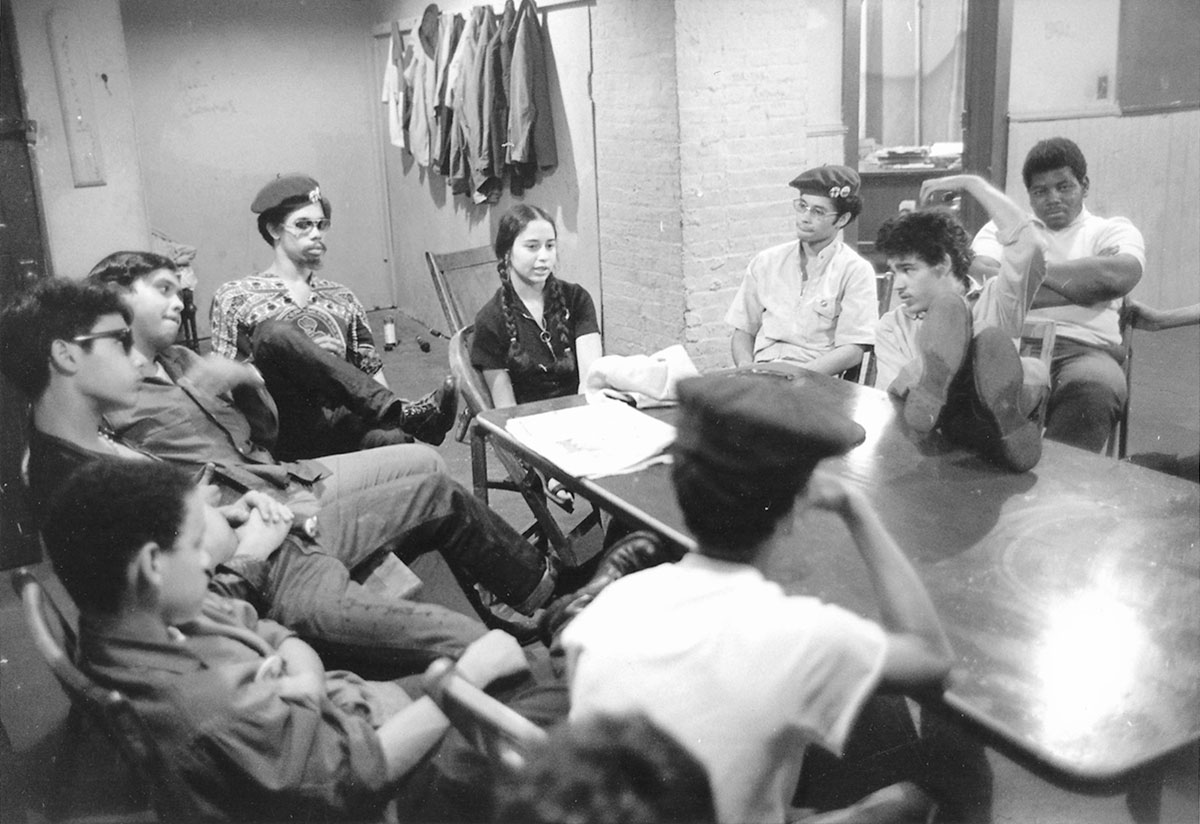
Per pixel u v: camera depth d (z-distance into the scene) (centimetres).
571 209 480
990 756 180
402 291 698
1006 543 156
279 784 126
